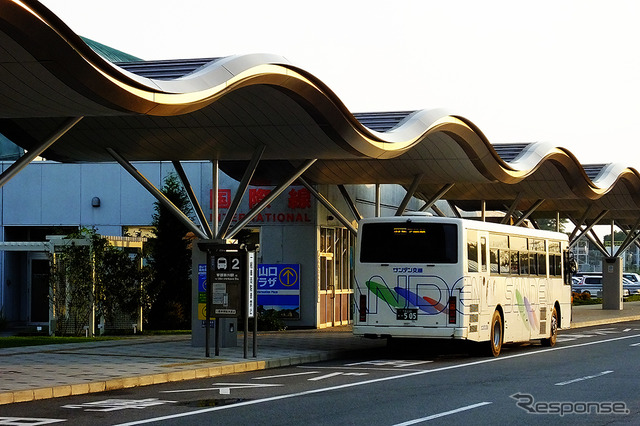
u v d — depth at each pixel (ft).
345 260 119.55
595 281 248.52
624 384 53.72
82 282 94.38
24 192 117.39
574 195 123.85
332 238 115.75
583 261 434.71
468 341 76.43
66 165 116.98
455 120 87.10
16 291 118.32
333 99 70.08
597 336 105.09
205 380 57.41
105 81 51.72
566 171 114.32
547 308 91.50
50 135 61.46
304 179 103.40
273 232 110.83
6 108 59.06
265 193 111.34
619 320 141.38
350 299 121.08
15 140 77.00
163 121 72.23
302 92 66.28
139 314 98.58
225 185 112.57
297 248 110.11
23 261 118.73
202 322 78.79
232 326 78.74
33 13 44.73
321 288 111.96
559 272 96.78
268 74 62.34
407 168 98.94
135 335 96.07
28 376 55.06
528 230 88.17
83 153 82.33
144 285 98.32
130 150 81.00
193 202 83.05
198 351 73.92
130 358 67.51
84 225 116.26
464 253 73.31
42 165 117.19
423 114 85.30
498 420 39.42
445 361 71.77
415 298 73.56
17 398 46.83
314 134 75.00
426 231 74.02
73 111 59.16
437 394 48.88
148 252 104.06
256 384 54.29
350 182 105.70
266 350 75.87
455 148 92.43
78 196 116.57
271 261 110.73
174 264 105.50
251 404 44.73
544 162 111.04
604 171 128.57
